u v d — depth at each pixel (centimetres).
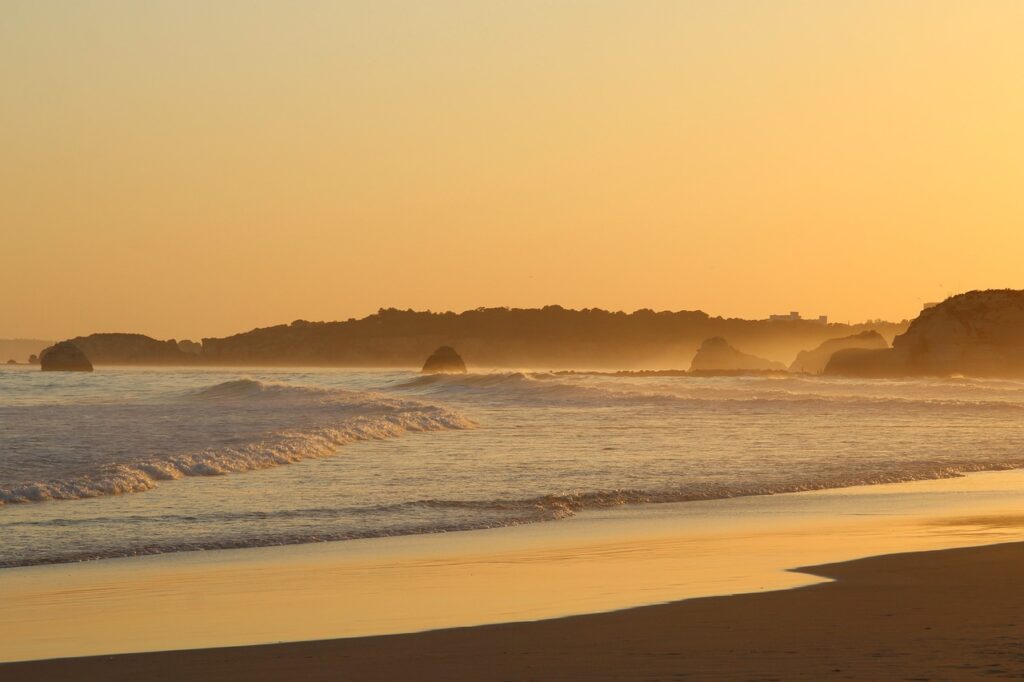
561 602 1827
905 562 2164
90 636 1600
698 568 2167
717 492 3556
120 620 1716
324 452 4703
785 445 5412
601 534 2688
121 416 6669
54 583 2041
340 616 1733
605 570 2164
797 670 1286
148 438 4941
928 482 3922
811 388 14800
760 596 1827
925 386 15888
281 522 2812
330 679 1313
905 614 1627
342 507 3094
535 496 3359
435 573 2145
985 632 1481
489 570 2177
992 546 2377
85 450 4356
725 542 2538
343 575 2125
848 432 6425
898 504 3306
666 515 3056
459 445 5253
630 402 10225
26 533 2578
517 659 1395
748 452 4988
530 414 8375
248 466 4062
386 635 1573
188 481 3638
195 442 4744
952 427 6975
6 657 1462
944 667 1279
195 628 1653
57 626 1672
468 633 1573
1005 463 4584
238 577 2105
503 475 3947
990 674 1241
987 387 15600
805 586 1917
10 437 4947
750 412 8669
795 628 1545
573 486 3644
